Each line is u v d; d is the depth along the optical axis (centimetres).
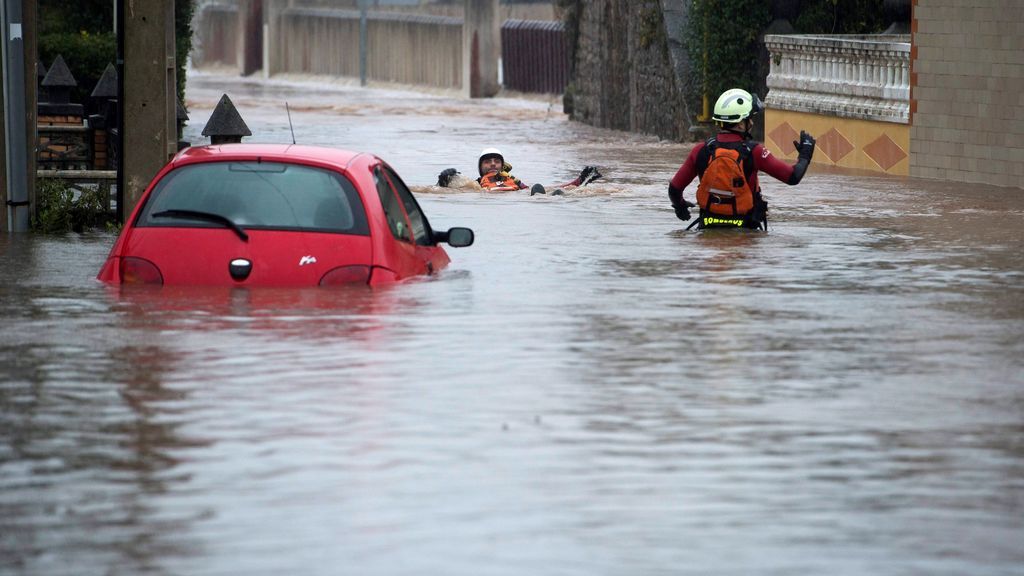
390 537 1214
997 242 3366
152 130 3769
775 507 1302
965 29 5769
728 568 1148
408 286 2488
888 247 3247
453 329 2131
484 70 15425
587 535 1223
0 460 1436
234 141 4372
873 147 6400
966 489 1361
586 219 3925
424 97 14988
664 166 6400
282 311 2233
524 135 9069
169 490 1341
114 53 7862
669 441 1520
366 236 2467
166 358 1908
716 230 3544
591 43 10588
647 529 1238
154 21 3747
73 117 6184
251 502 1304
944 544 1210
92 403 1664
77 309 2255
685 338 2089
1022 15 5525
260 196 2497
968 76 5769
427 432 1544
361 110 11869
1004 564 1163
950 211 4291
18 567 1144
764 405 1684
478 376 1817
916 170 6044
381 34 17438
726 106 3478
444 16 17062
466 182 4969
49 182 3891
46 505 1297
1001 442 1527
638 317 2262
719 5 8456
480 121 10569
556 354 1962
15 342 2011
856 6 8225
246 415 1611
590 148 7781
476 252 3100
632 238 3400
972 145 5756
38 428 1555
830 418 1623
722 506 1303
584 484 1366
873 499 1327
